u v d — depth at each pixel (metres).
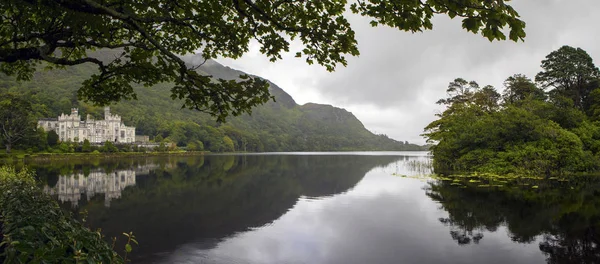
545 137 29.47
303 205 16.69
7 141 57.47
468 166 32.59
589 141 30.83
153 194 20.30
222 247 10.15
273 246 10.27
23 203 5.04
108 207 16.09
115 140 108.25
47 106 107.62
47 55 4.33
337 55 4.83
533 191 19.75
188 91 5.04
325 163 56.75
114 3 3.86
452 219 13.31
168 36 5.34
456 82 48.72
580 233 11.25
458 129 35.38
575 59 41.84
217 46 5.09
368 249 9.98
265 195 20.09
